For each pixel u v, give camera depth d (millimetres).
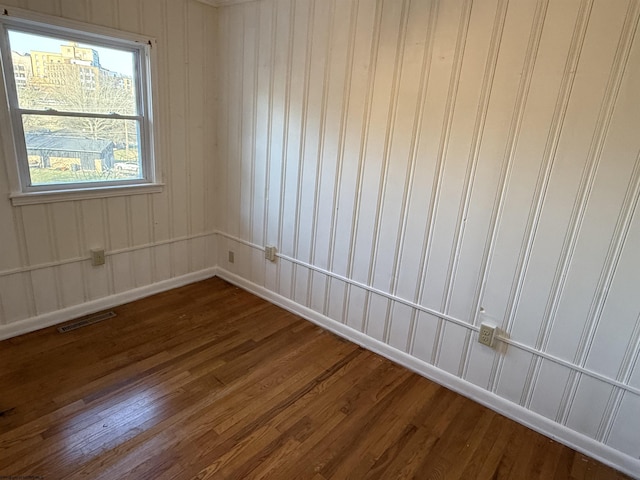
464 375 2195
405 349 2410
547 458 1804
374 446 1789
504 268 1951
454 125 1970
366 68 2225
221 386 2119
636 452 1731
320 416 1952
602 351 1748
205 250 3455
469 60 1860
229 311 2965
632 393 1701
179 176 3082
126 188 2762
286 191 2830
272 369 2303
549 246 1803
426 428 1927
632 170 1552
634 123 1519
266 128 2850
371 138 2295
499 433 1933
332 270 2676
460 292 2119
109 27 2420
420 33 1987
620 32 1488
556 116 1683
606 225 1646
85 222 2627
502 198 1893
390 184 2270
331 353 2508
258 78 2809
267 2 2609
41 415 1820
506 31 1736
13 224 2316
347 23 2248
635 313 1642
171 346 2457
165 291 3213
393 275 2369
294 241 2867
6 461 1573
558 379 1886
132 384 2080
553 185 1743
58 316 2617
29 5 2094
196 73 2973
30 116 2281
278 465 1652
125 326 2650
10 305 2398
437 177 2080
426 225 2174
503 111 1812
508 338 2000
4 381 2031
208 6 2902
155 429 1792
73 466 1570
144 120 2809
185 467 1607
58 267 2562
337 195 2533
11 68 2156
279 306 3086
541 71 1684
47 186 2426
